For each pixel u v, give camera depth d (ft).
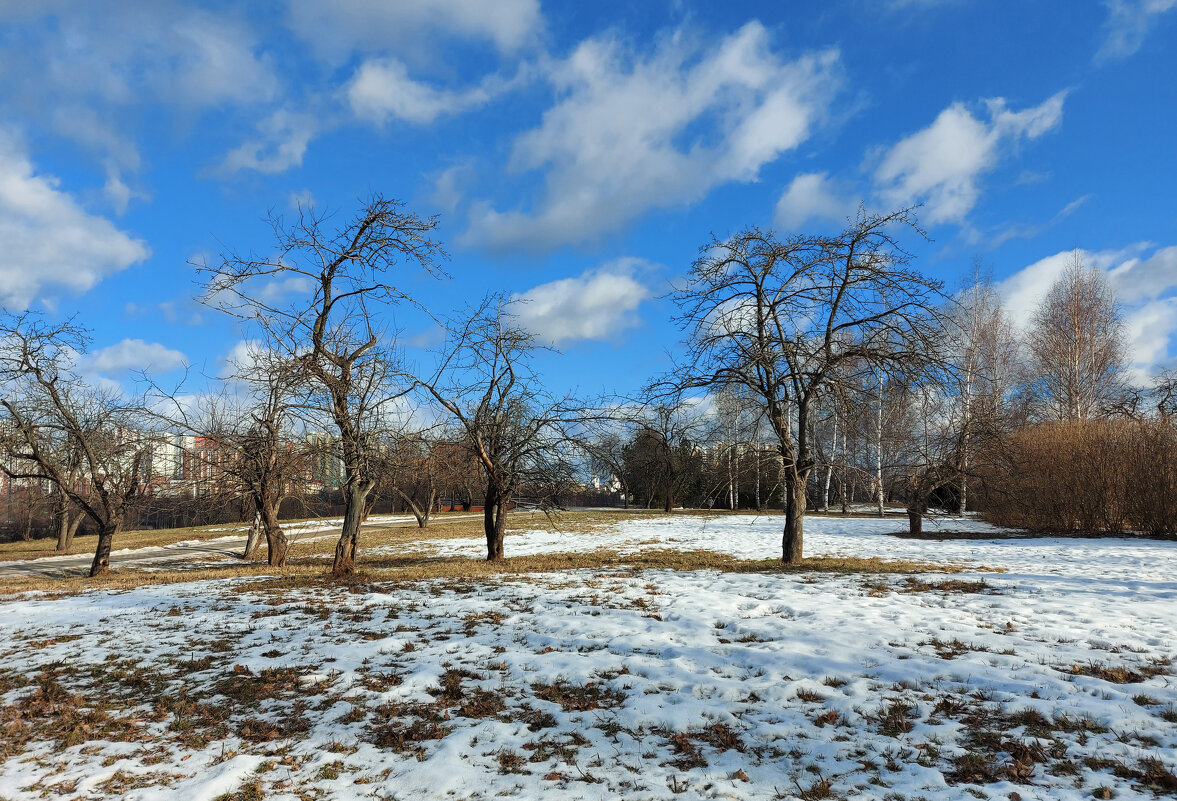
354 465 47.70
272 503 59.77
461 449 57.36
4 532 123.13
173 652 27.99
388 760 17.66
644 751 17.69
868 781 15.52
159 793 16.15
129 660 26.99
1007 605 33.37
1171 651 24.53
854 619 30.60
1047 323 117.70
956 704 19.86
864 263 49.34
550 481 58.23
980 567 49.96
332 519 130.00
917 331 47.32
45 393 61.62
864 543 75.25
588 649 27.14
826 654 24.97
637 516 140.05
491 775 16.52
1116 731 17.53
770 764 16.69
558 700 21.54
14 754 18.67
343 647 27.96
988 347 118.01
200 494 61.21
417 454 53.42
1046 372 118.73
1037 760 16.21
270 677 24.34
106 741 19.38
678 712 20.04
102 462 60.08
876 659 24.17
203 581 48.96
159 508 66.33
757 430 53.83
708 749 17.70
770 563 53.78
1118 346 113.60
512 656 26.09
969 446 82.48
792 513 54.08
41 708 21.99
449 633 30.09
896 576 44.34
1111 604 33.17
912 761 16.48
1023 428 101.09
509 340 54.90
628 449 72.69
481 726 19.58
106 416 63.05
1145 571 46.11
